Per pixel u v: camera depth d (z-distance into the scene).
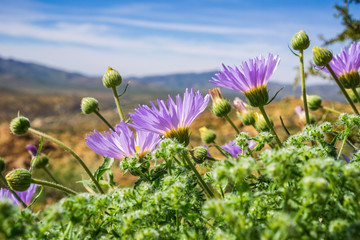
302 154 1.12
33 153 2.93
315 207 1.01
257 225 1.09
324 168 0.93
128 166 1.59
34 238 1.12
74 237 1.16
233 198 1.07
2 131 6.79
